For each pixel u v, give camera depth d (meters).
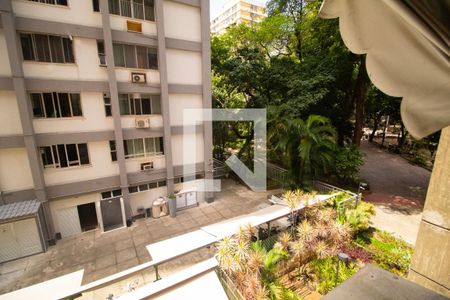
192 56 11.64
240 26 16.31
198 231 6.59
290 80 13.28
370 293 1.38
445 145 2.16
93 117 9.85
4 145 8.40
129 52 10.27
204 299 4.09
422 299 1.33
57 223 9.78
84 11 9.00
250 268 5.43
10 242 8.45
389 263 7.16
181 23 11.05
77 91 9.28
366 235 8.68
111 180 10.52
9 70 8.16
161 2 10.01
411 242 8.53
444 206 2.21
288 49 16.92
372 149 25.78
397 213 10.88
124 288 7.11
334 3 1.09
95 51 9.48
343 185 13.92
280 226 8.22
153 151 11.61
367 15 1.06
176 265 8.08
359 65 13.88
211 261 4.93
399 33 1.01
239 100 16.53
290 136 12.05
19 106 8.27
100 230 10.45
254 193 14.08
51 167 9.39
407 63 1.08
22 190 8.91
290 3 15.01
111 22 9.62
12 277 7.79
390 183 14.90
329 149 12.42
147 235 10.08
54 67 8.85
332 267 6.81
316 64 13.50
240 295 4.79
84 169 9.99
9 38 7.82
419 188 14.08
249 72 13.87
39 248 8.90
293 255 6.66
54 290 4.96
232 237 6.10
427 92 1.09
